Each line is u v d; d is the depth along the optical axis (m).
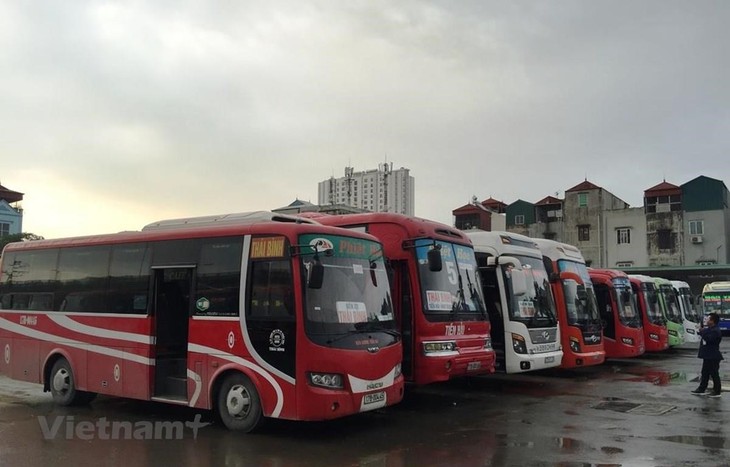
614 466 7.05
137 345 9.72
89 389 10.37
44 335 11.22
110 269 10.40
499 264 13.14
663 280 23.70
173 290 9.91
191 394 8.96
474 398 12.01
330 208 21.22
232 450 7.68
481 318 11.62
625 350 18.25
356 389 8.10
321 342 7.97
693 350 25.12
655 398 12.02
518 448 7.86
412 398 11.98
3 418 9.80
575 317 14.93
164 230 10.16
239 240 8.84
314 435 8.53
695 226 50.44
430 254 10.34
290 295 8.15
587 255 53.91
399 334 9.24
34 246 11.84
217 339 8.73
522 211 59.16
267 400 8.16
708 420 9.73
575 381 14.73
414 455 7.48
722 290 35.53
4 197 47.47
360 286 8.79
